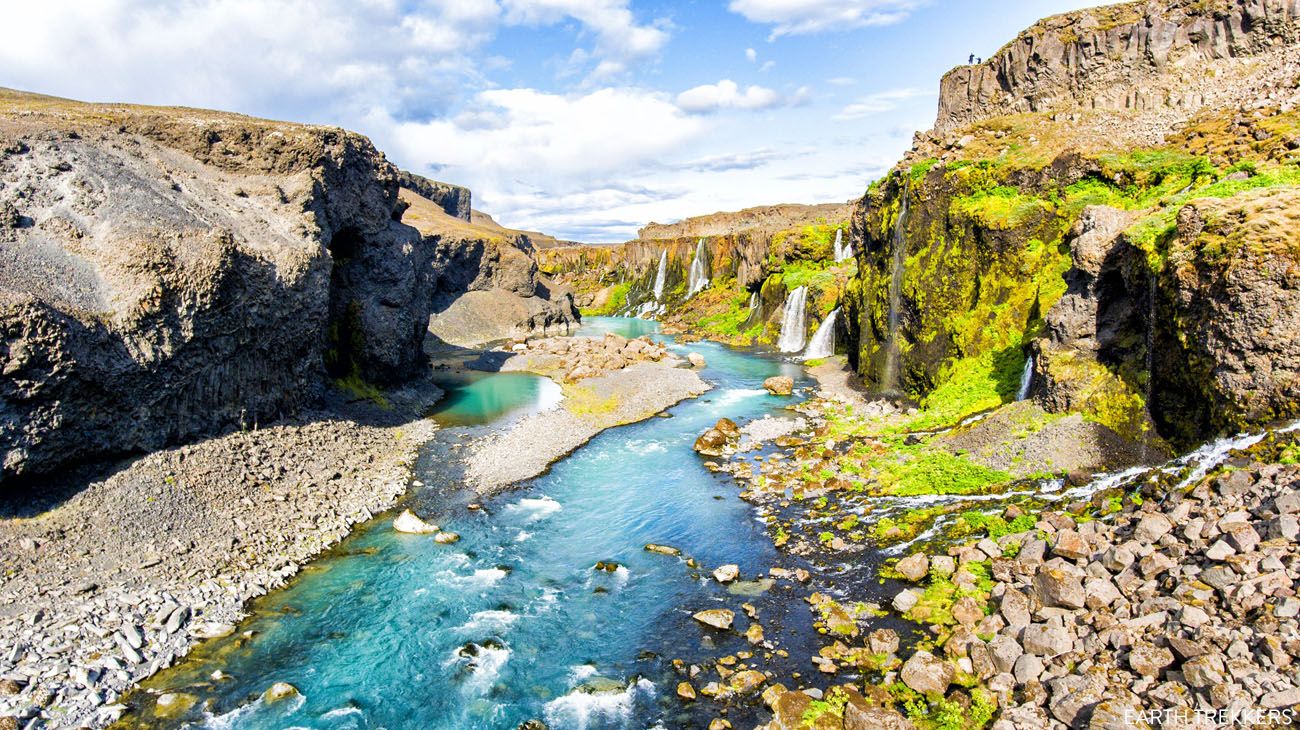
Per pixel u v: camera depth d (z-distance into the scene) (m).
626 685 21.64
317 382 48.25
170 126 47.25
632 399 60.28
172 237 35.09
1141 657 16.98
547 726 19.89
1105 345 34.06
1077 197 44.59
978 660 19.89
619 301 173.38
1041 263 44.78
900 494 34.38
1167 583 19.33
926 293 52.47
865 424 48.41
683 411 57.50
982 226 47.94
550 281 190.62
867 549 29.28
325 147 51.16
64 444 28.19
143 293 31.89
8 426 25.97
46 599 23.86
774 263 106.94
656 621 25.30
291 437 40.84
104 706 20.09
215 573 27.48
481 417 55.12
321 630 24.80
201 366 35.28
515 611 26.20
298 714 20.38
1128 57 54.31
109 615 23.75
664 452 46.22
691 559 30.16
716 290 136.25
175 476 32.00
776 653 22.66
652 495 38.31
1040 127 54.78
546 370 76.25
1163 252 29.73
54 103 58.22
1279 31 47.81
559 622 25.44
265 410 40.69
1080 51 57.03
